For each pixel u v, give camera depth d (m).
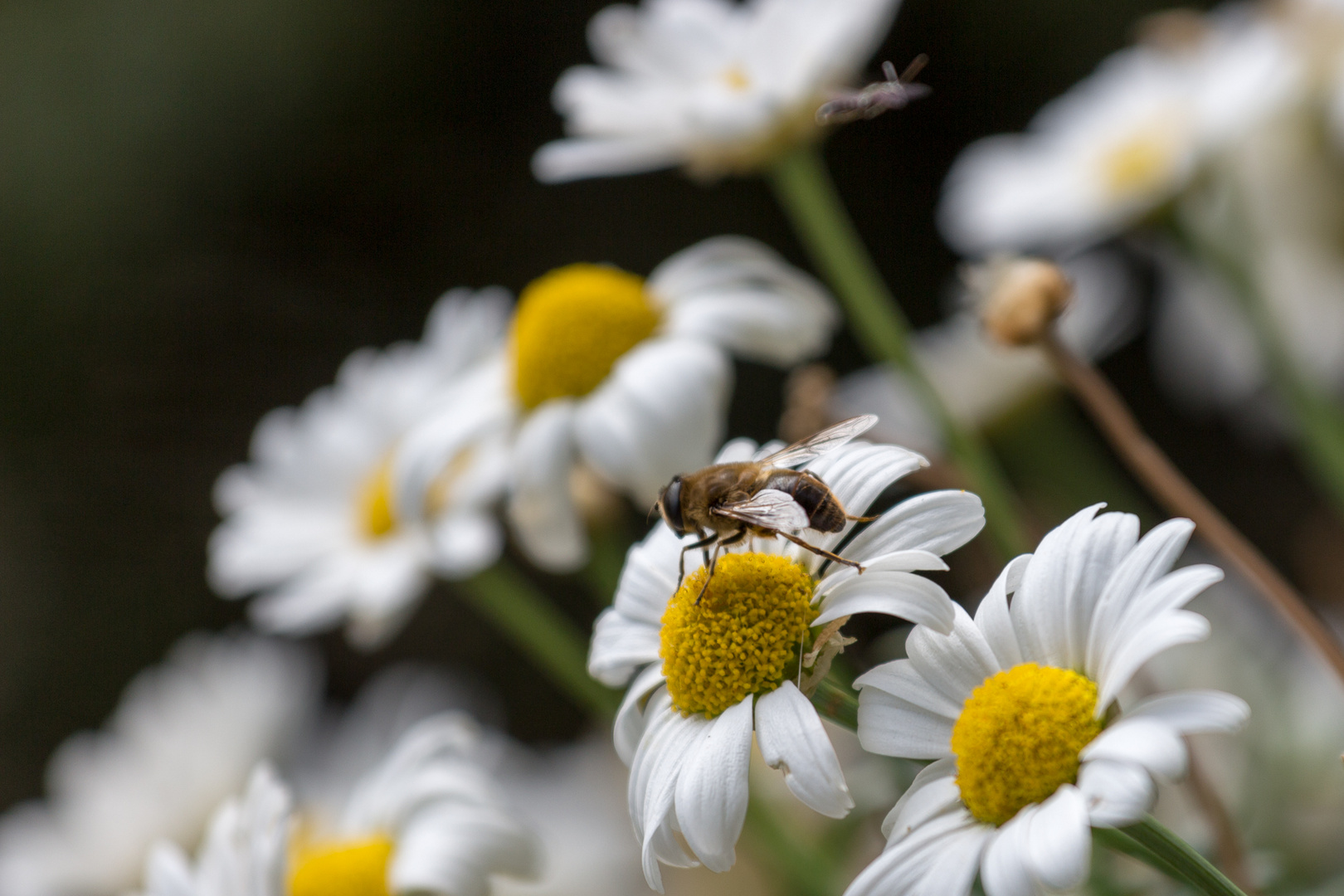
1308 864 0.39
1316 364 0.55
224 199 1.05
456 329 0.48
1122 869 0.39
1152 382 0.96
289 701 0.63
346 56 1.08
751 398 1.02
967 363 0.52
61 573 1.02
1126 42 0.98
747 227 1.07
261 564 0.49
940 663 0.30
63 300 1.03
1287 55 0.48
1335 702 0.41
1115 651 0.29
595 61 1.10
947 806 0.30
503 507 0.48
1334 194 0.53
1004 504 0.38
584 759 0.60
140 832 0.59
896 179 1.07
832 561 0.31
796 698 0.30
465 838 0.37
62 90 1.03
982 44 1.04
